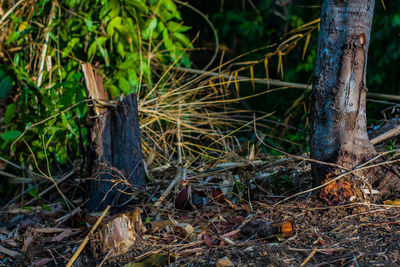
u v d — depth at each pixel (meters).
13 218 3.13
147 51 4.53
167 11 4.44
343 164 2.42
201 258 2.07
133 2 4.12
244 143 4.32
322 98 2.44
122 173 2.82
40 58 3.90
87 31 4.08
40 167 3.78
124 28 4.07
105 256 2.21
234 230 2.30
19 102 3.78
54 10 4.06
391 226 2.11
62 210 3.11
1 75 3.60
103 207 2.81
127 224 2.29
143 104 3.59
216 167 3.09
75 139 3.79
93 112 2.88
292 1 7.80
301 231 2.20
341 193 2.38
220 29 7.62
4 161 3.65
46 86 3.84
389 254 1.87
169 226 2.44
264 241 2.18
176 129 3.81
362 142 2.46
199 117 4.13
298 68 6.21
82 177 3.27
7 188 3.88
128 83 3.96
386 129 3.78
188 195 2.65
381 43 6.36
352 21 2.32
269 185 2.80
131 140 2.83
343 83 2.37
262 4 7.88
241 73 6.14
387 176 2.45
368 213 2.26
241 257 2.02
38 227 2.85
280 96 6.29
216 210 2.61
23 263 2.39
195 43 6.76
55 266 2.30
